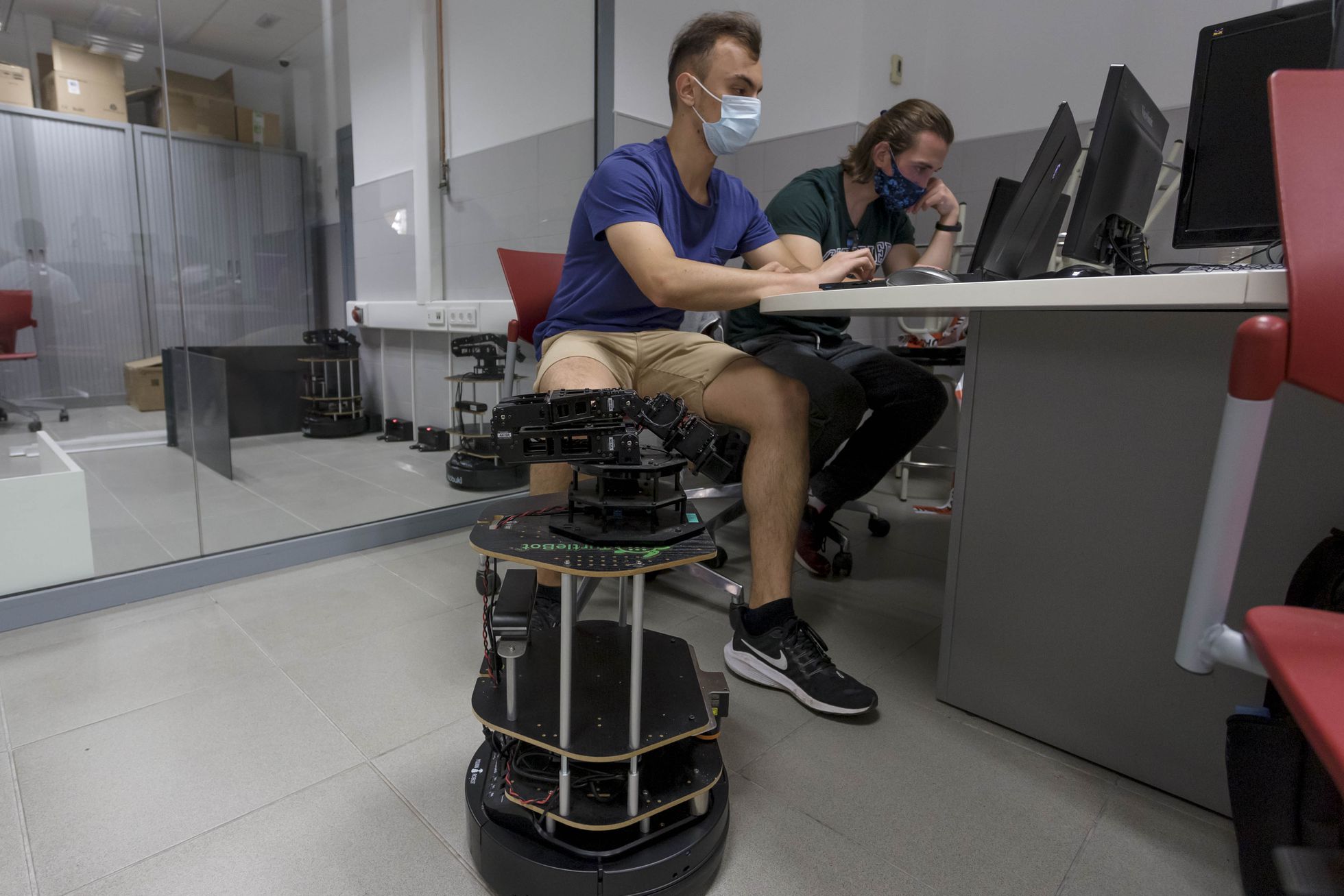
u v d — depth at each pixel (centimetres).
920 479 335
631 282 147
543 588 129
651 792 87
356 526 219
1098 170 115
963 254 319
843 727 126
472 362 298
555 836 85
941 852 95
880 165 187
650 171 143
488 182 301
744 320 208
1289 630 46
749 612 137
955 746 121
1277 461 94
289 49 253
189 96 229
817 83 314
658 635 115
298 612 171
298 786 106
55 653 148
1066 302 82
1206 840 98
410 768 111
